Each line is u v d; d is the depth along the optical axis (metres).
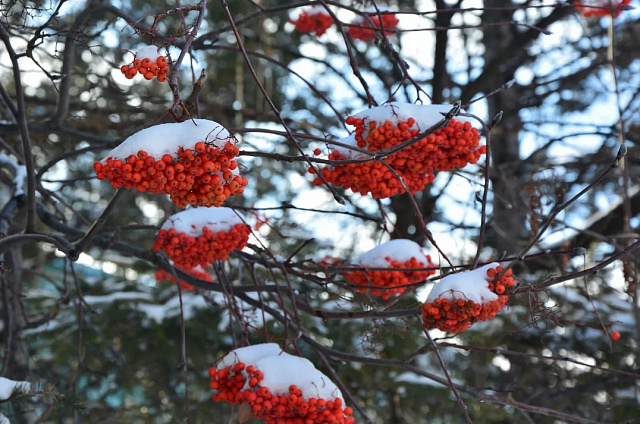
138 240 8.62
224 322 6.84
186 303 7.05
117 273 9.59
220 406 7.12
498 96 9.68
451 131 3.12
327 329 6.71
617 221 8.08
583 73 8.20
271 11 4.22
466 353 7.43
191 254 3.80
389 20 5.49
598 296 7.43
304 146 8.18
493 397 3.88
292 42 10.37
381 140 3.13
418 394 6.78
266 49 8.70
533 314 3.38
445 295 3.02
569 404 7.23
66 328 7.12
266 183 9.20
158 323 6.95
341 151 3.33
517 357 7.54
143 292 7.61
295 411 2.89
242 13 9.24
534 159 9.04
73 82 8.63
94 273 10.37
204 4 2.69
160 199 6.39
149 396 7.23
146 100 6.21
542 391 7.12
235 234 3.80
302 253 7.89
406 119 3.13
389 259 4.12
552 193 5.14
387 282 4.13
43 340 7.60
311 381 2.91
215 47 4.65
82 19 4.28
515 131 8.30
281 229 7.12
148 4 8.83
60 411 6.32
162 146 2.46
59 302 5.41
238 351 3.09
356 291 4.35
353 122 3.22
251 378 2.91
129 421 7.04
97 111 7.11
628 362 7.23
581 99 10.13
